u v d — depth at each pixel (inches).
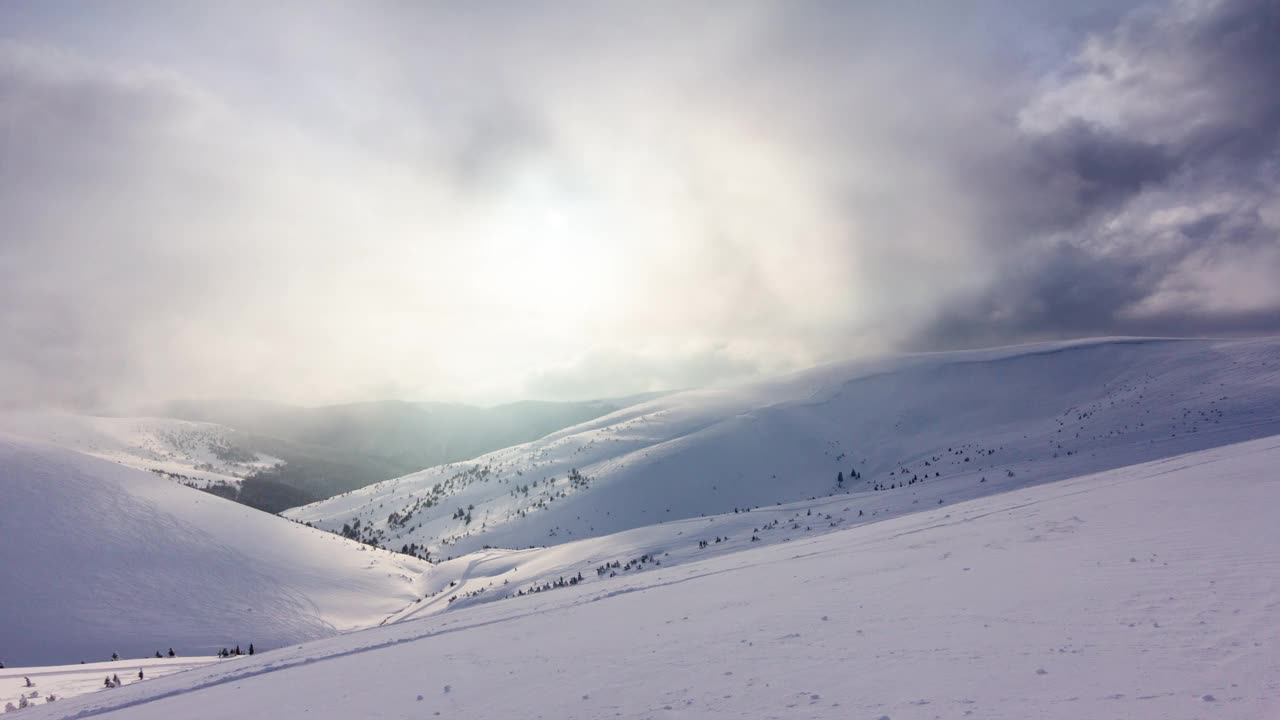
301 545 4394.7
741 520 4005.9
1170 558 593.0
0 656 2516.0
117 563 3344.0
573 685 524.7
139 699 848.3
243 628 3075.8
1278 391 6820.9
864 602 642.8
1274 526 649.6
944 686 378.9
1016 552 761.6
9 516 3417.8
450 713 506.3
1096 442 7052.2
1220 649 368.2
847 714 359.6
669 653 574.2
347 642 1061.1
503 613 1069.1
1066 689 346.9
